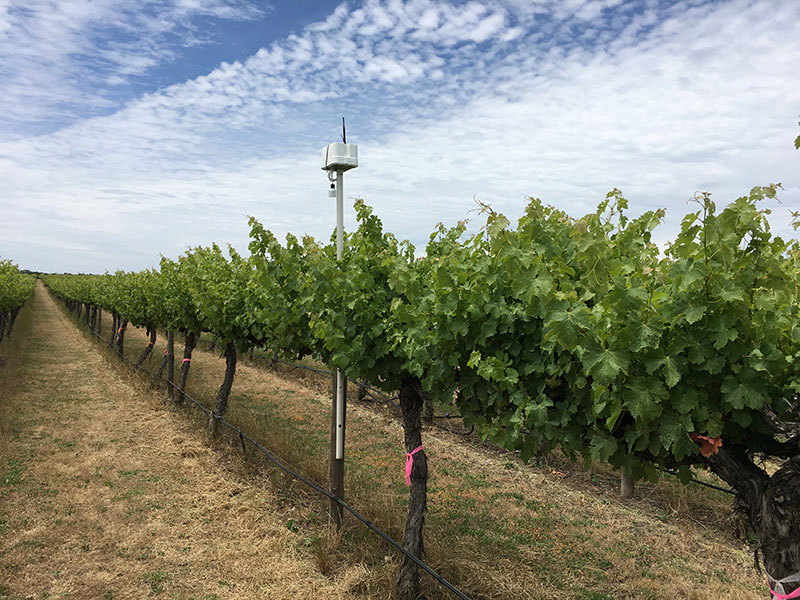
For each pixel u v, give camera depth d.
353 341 4.48
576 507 6.38
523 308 3.22
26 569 4.63
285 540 5.21
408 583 4.24
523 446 3.38
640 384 2.48
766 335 2.32
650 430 2.61
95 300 21.70
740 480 2.51
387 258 4.88
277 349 7.10
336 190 5.35
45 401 10.69
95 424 9.20
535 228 3.26
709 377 2.50
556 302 2.61
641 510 6.38
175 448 7.93
